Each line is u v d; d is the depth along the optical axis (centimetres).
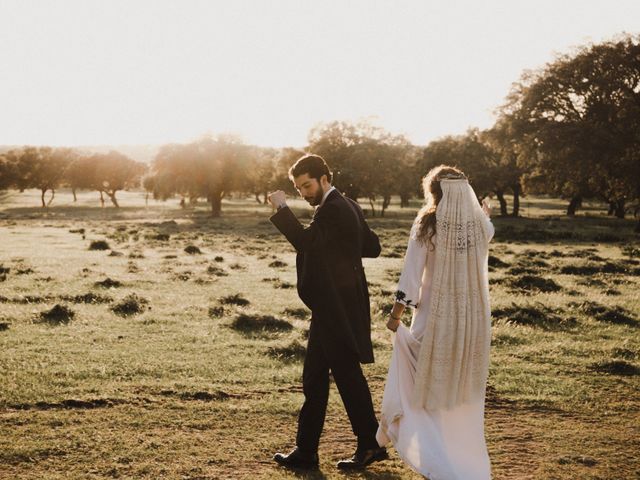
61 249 2425
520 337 887
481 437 371
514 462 412
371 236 418
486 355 370
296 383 623
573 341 873
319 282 383
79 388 573
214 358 733
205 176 6331
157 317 1008
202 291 1364
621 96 4519
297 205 8256
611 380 653
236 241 3114
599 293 1412
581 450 437
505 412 534
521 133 4719
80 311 1048
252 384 616
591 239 3428
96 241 2498
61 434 446
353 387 388
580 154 4250
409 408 362
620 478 387
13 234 3272
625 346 838
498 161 6794
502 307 1105
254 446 433
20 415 489
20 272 1619
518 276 1614
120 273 1666
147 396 554
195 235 3475
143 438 443
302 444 398
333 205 384
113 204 9556
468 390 367
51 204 9412
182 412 508
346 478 378
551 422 505
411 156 7838
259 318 959
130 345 798
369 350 396
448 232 355
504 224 5050
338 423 491
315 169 389
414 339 365
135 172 9338
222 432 462
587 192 6166
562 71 4603
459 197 360
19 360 695
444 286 357
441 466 345
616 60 4394
